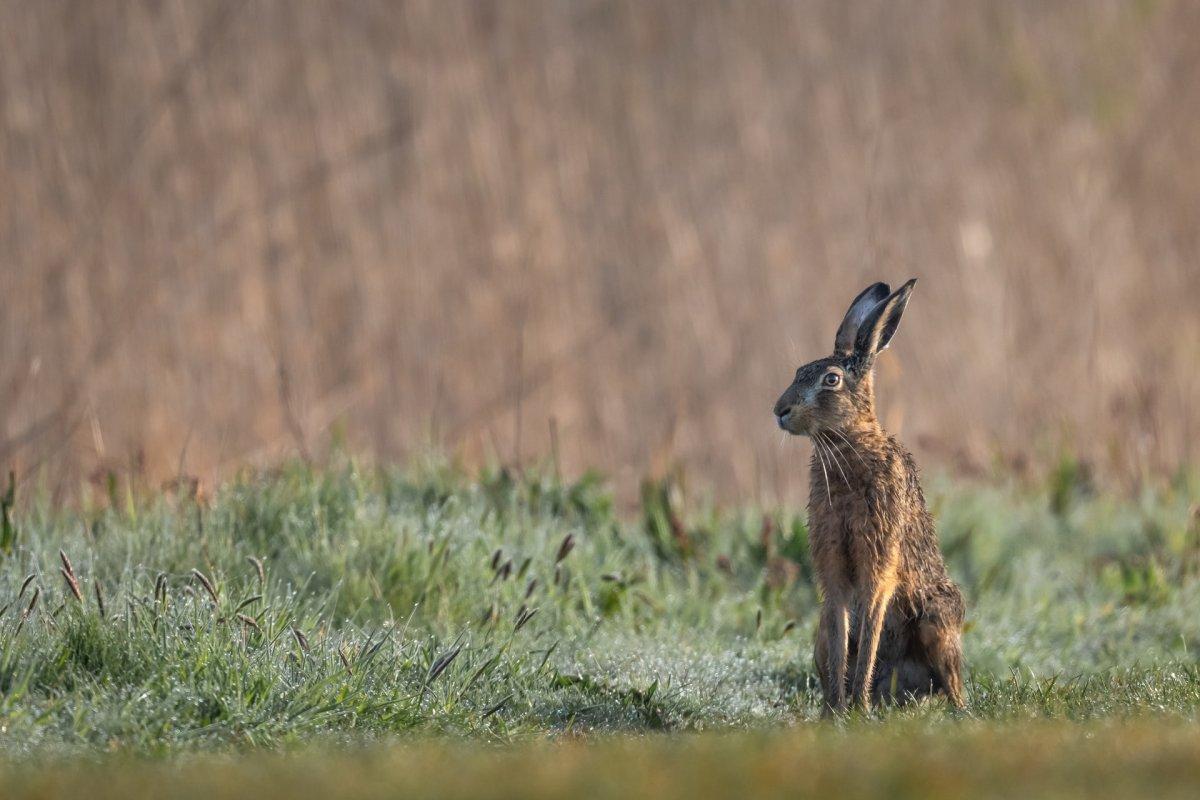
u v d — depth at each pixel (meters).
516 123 18.70
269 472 11.86
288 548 10.24
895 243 19.02
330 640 8.34
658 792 4.59
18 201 16.27
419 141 18.14
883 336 8.99
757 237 18.66
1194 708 7.21
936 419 17.52
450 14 19.16
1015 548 13.16
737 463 16.31
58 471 13.77
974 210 19.77
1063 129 21.14
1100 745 5.52
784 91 20.09
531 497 12.34
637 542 12.14
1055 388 18.12
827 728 6.79
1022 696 8.34
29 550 9.57
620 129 19.17
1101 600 12.01
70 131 16.94
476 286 17.48
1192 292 19.95
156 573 9.34
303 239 17.19
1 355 15.21
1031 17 22.20
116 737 6.66
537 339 17.42
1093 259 19.55
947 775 4.79
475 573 10.10
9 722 6.62
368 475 11.89
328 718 7.16
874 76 20.56
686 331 17.84
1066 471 14.73
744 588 11.60
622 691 8.38
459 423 16.31
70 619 7.76
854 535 8.55
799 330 18.08
